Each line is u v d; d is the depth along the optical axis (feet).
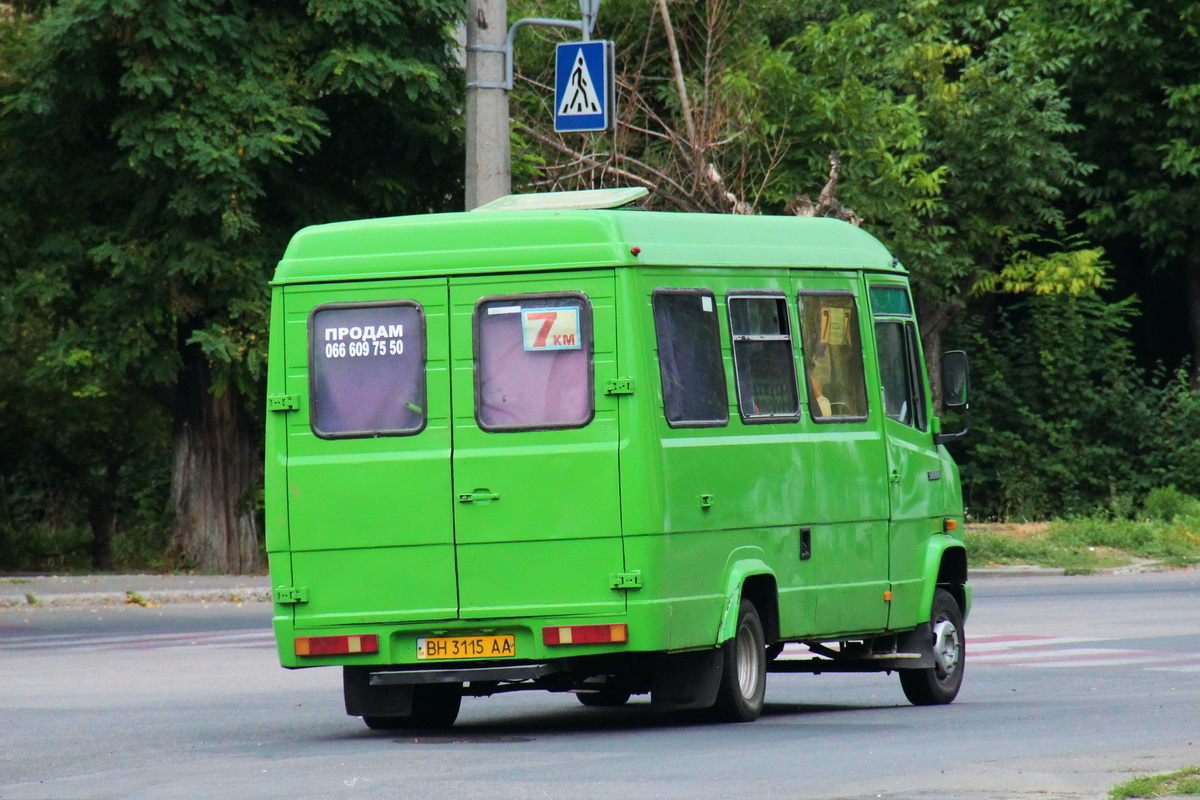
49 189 237.04
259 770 93.97
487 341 105.81
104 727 115.85
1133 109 325.62
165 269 229.66
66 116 234.79
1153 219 325.62
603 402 103.65
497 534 104.78
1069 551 266.57
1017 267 302.66
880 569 121.70
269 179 239.91
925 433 130.00
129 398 309.83
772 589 112.37
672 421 105.09
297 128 227.81
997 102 291.17
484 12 180.45
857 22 288.10
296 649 107.86
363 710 111.24
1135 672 140.05
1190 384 337.11
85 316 237.04
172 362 237.86
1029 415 311.88
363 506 106.83
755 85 281.33
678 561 104.37
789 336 115.85
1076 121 335.67
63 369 235.61
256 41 229.66
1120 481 313.73
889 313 127.24
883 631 121.80
